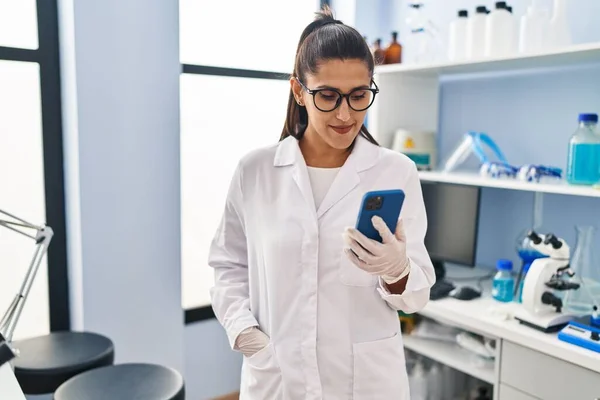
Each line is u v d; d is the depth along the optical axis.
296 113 1.30
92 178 2.05
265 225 1.23
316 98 1.07
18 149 2.11
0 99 2.06
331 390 1.18
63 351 1.83
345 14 2.80
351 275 1.16
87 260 2.07
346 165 1.23
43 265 2.20
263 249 1.22
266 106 2.69
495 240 2.40
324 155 1.25
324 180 1.25
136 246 2.18
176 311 2.31
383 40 2.79
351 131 1.09
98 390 1.58
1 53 2.00
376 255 0.99
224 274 1.34
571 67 2.06
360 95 1.07
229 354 2.64
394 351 1.21
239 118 2.61
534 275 1.75
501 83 2.30
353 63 1.05
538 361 1.67
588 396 1.55
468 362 1.98
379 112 2.37
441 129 2.58
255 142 2.67
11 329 1.52
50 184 2.15
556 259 1.77
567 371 1.60
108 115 2.05
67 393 1.55
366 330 1.19
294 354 1.18
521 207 2.28
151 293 2.23
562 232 2.14
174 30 2.18
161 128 2.19
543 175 1.92
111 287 2.13
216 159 2.56
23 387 1.70
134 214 2.16
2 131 2.08
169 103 2.20
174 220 2.27
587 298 1.81
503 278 2.00
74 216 2.09
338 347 1.17
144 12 2.09
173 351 2.32
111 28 2.03
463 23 2.14
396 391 1.20
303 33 1.20
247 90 2.61
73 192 2.08
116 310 2.15
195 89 2.46
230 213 1.34
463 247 2.22
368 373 1.17
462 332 2.06
